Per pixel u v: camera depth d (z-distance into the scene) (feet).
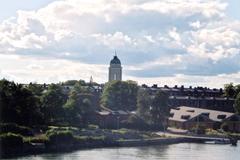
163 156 554.46
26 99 635.66
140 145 648.38
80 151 569.23
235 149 645.92
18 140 531.09
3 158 506.07
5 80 638.12
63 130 605.31
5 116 613.11
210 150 625.41
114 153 563.07
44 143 555.28
